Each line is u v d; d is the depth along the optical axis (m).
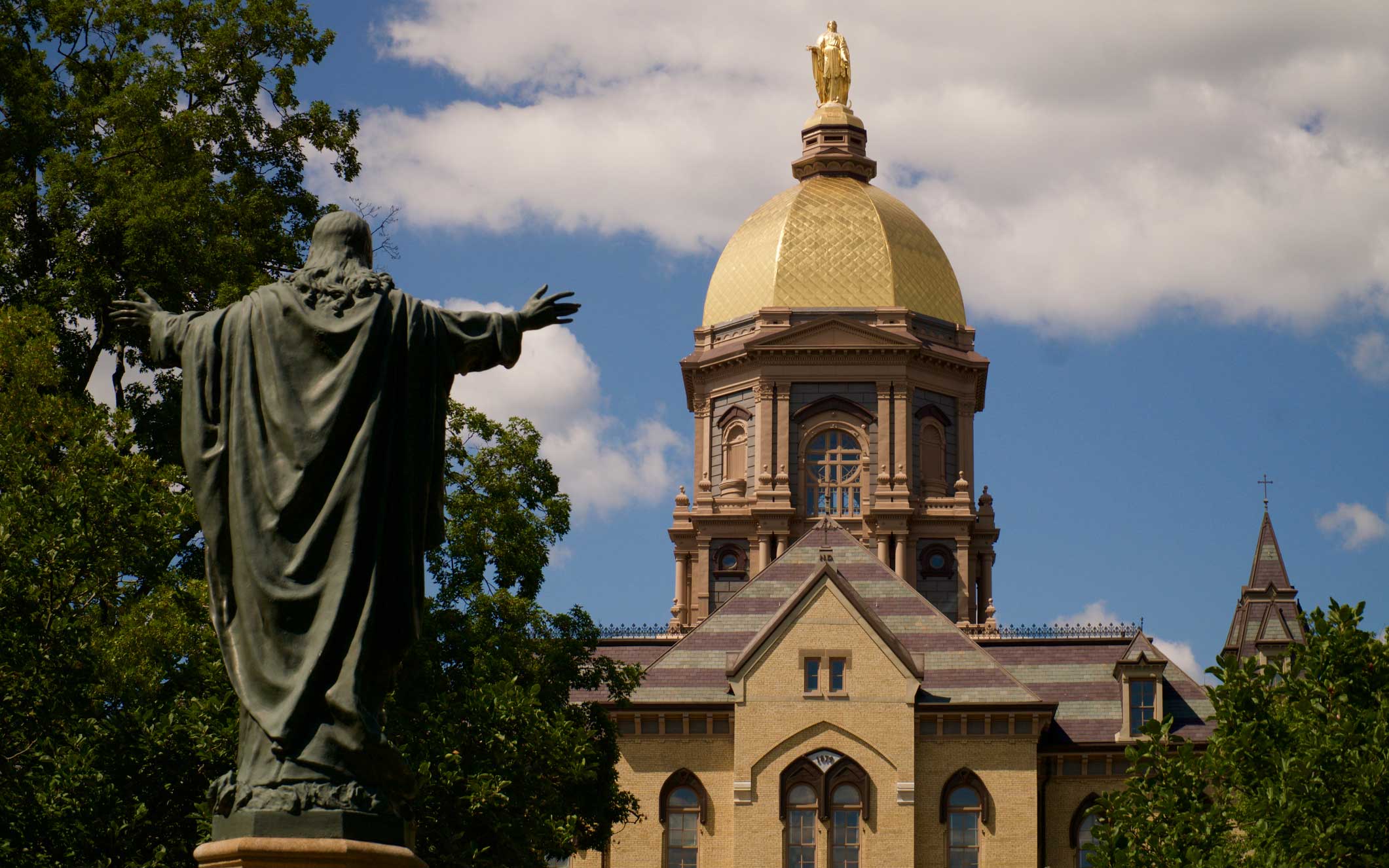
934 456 103.88
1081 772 76.12
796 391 103.19
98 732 30.80
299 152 55.09
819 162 111.56
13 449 33.84
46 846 28.81
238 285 47.75
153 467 34.84
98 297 48.97
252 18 53.97
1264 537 94.62
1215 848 35.72
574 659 52.62
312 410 11.76
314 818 11.27
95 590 32.16
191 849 32.38
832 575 76.00
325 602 11.61
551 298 12.40
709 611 101.56
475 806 40.50
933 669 76.56
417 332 11.98
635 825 74.81
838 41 114.75
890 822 73.69
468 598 48.44
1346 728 34.81
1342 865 33.75
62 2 53.47
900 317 104.25
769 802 74.12
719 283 109.00
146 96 51.06
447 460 50.31
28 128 50.91
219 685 34.44
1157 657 77.62
